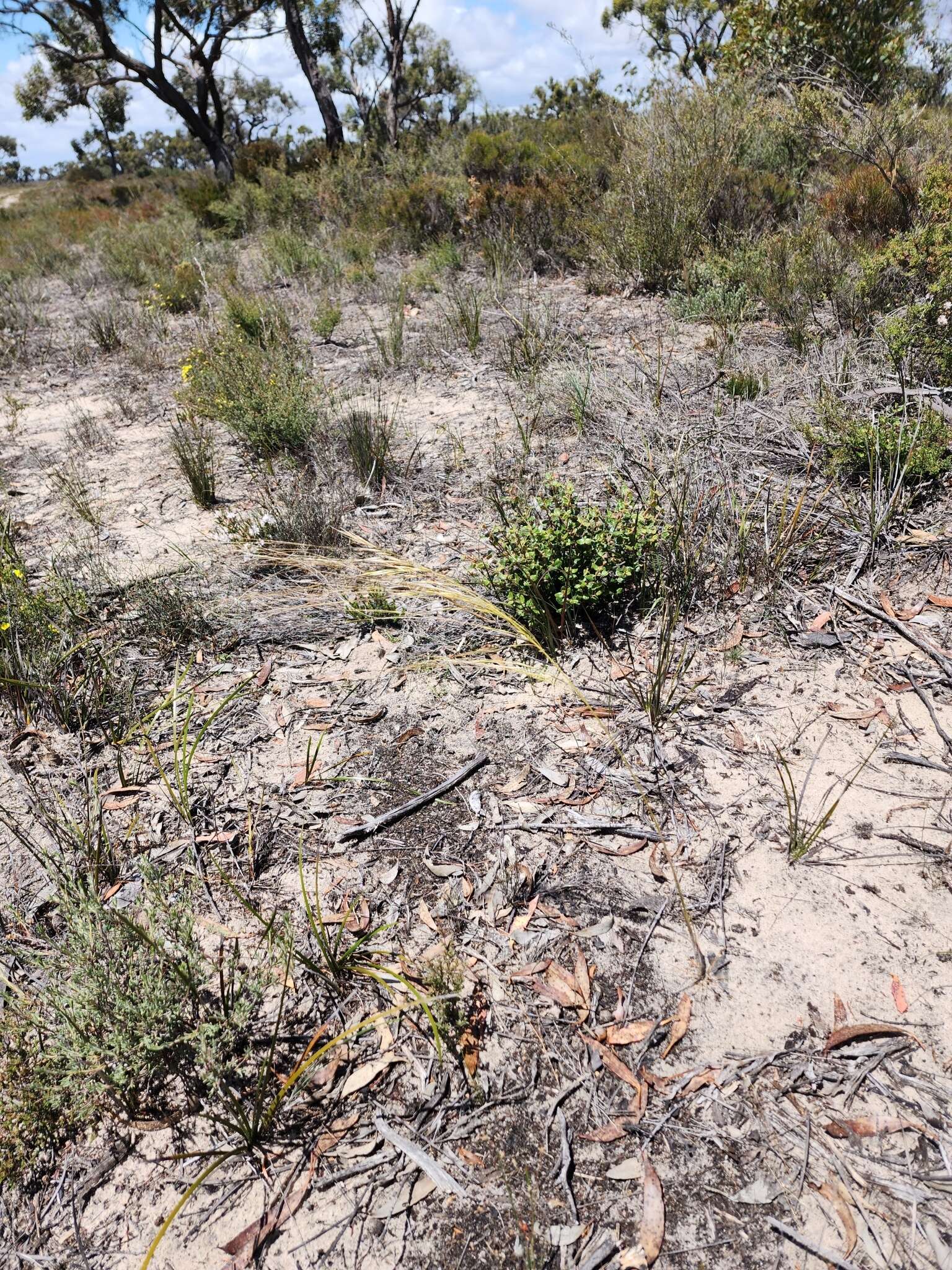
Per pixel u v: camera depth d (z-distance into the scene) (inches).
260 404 186.9
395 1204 65.2
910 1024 73.1
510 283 300.5
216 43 812.0
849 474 146.7
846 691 109.0
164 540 161.2
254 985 76.3
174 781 106.5
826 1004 75.4
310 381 203.5
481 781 102.4
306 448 187.8
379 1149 68.7
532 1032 75.9
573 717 110.3
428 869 91.8
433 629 128.4
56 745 114.6
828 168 301.6
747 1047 73.0
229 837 97.7
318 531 149.9
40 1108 71.4
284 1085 71.8
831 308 216.1
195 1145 70.4
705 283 244.4
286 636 130.4
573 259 310.8
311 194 476.7
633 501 143.3
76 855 97.0
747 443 158.7
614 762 102.8
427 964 81.4
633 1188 64.7
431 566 141.5
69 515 175.9
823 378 168.7
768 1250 60.6
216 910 89.1
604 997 78.2
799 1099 68.9
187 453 186.4
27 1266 64.2
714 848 90.9
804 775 98.1
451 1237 63.1
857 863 87.4
